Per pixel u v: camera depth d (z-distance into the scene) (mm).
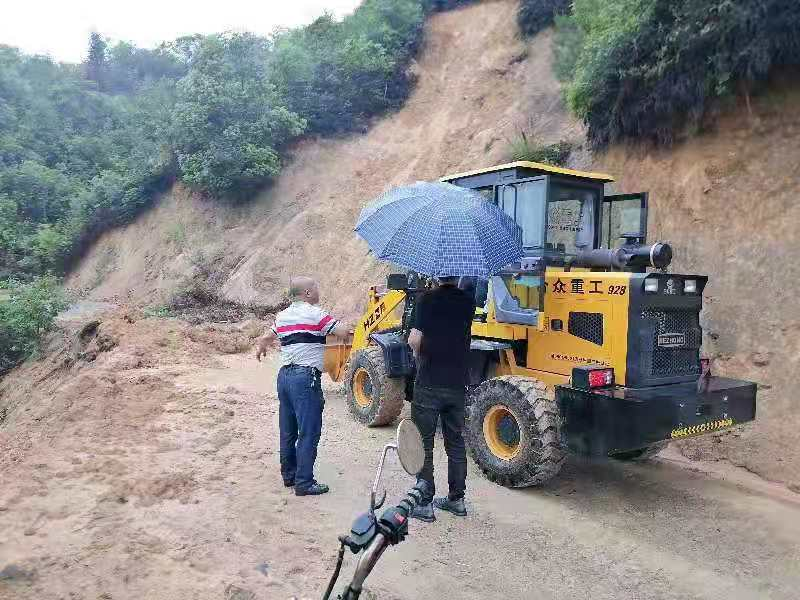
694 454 7238
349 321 15672
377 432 7504
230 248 21188
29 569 3947
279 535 4605
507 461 5770
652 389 5395
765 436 6938
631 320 5402
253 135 21922
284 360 5430
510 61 20781
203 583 3914
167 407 8047
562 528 5051
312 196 20953
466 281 5836
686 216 9461
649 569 4449
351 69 23484
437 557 4469
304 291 5523
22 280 26266
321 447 6840
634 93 10508
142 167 26438
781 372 7367
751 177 8953
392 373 7035
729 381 5836
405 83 23516
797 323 7559
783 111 8969
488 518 5156
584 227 6832
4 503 4926
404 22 24875
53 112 38156
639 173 10516
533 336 6250
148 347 12227
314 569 4152
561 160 12836
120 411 7793
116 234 26484
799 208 8273
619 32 10500
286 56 23484
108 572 3977
